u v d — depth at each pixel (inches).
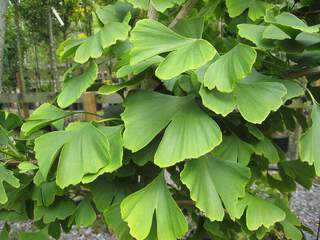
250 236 13.5
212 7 13.8
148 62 10.1
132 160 11.0
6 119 13.7
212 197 9.3
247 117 8.6
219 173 9.8
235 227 13.3
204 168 9.8
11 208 12.4
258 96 9.0
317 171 9.1
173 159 8.4
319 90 12.6
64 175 9.0
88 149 9.3
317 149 9.4
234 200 9.4
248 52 8.5
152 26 9.4
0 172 10.9
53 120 11.4
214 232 13.1
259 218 10.2
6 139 12.6
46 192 11.7
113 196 11.6
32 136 13.6
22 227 28.2
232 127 12.4
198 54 8.2
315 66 11.1
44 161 9.6
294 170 13.7
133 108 9.9
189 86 10.6
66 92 10.2
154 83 12.4
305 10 14.0
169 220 9.3
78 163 9.2
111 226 10.9
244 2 12.4
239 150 11.2
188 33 11.0
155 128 9.3
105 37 9.6
